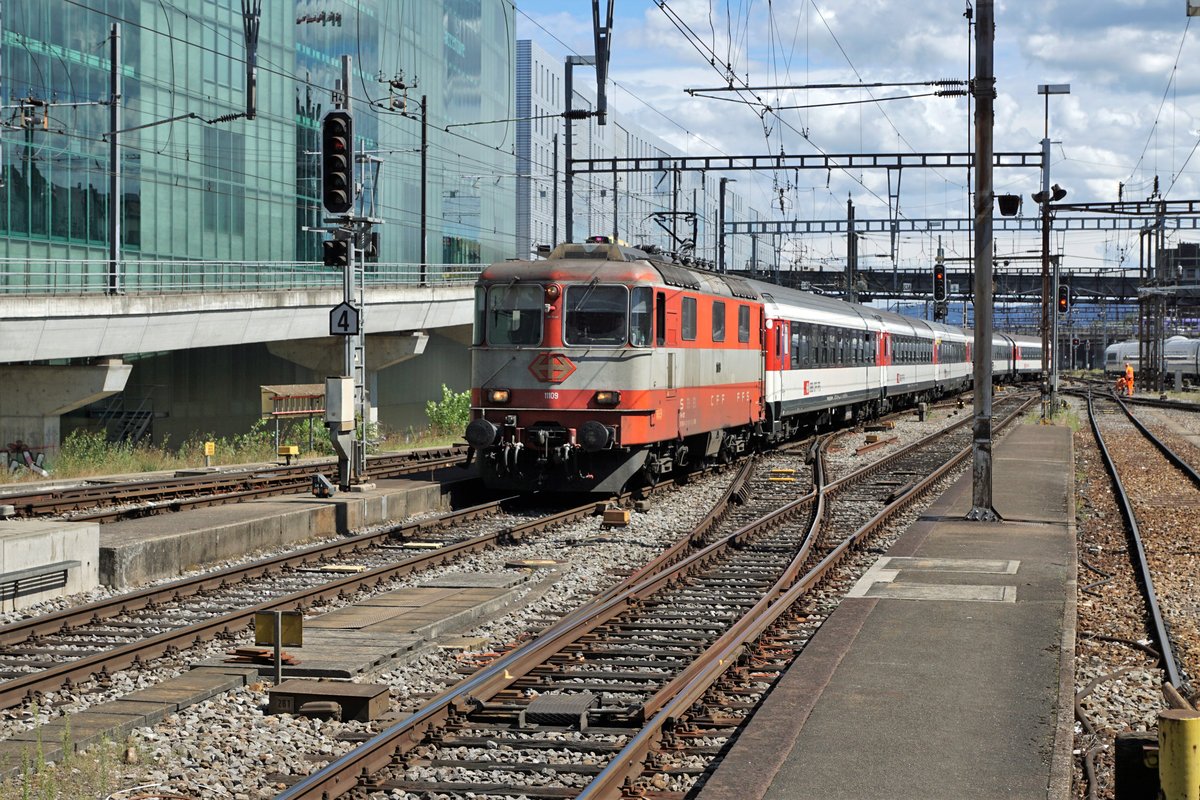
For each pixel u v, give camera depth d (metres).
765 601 12.38
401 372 57.25
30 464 29.94
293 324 38.06
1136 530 18.33
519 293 21.02
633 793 7.20
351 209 19.30
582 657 10.52
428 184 59.88
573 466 20.89
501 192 71.06
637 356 20.62
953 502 21.06
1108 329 149.50
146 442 39.97
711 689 9.29
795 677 9.29
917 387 54.69
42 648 11.02
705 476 26.09
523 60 81.56
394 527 18.02
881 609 11.84
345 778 7.29
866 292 75.44
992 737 7.83
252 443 34.09
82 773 7.54
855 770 7.20
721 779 7.04
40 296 29.39
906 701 8.65
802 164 36.22
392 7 55.94
